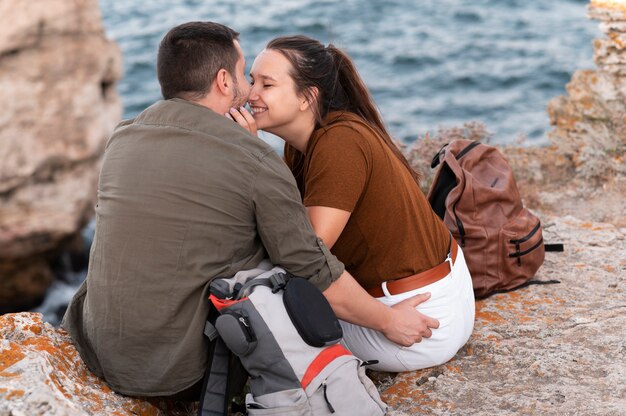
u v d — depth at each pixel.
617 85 6.64
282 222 2.54
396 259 3.02
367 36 42.38
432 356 3.13
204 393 2.54
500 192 3.76
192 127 2.54
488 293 3.86
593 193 5.81
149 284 2.51
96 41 15.91
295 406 2.46
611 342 3.36
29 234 15.09
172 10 53.31
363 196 2.90
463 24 44.03
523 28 41.78
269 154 2.55
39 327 2.82
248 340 2.44
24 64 14.63
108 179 2.59
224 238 2.52
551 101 7.09
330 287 2.66
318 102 2.94
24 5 14.38
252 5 52.72
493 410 2.93
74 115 15.41
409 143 24.58
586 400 2.91
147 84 36.06
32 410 2.25
